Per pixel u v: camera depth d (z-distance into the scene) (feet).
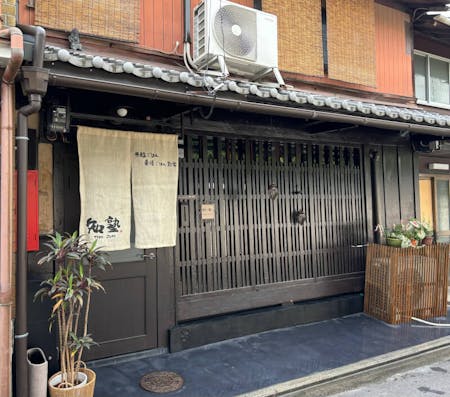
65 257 12.09
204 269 17.51
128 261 15.65
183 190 17.22
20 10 13.69
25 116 10.74
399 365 15.61
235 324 17.78
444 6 24.90
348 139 21.94
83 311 14.65
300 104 14.61
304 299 20.12
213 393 12.85
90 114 14.93
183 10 17.19
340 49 22.00
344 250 21.74
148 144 15.39
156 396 12.68
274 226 19.54
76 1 14.56
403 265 19.79
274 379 13.80
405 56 25.48
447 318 20.66
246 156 18.95
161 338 16.20
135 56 16.01
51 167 14.38
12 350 11.39
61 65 10.64
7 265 10.51
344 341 17.40
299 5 20.43
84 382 11.36
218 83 12.86
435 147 23.43
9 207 10.64
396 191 23.85
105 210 14.46
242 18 16.22
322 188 21.29
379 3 24.34
